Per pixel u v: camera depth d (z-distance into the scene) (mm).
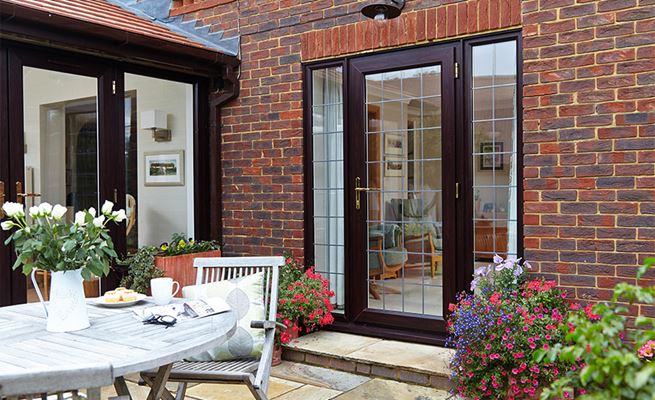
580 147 3557
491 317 3199
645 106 3359
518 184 3861
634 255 3396
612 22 3453
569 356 1421
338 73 4660
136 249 4801
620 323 1420
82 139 4328
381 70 4398
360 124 4523
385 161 4434
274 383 3746
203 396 3582
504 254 3936
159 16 5672
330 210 4734
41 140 4055
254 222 5062
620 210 3438
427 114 4238
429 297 4234
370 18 4246
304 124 4793
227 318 2379
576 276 3568
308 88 4785
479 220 4023
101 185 4457
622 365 1316
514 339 3084
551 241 3648
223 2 5199
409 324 4289
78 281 2223
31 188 3990
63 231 2221
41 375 1377
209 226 5289
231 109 5191
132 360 1777
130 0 5949
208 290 2902
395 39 4277
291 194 4840
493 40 3924
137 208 4773
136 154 4758
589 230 3527
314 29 4680
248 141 5086
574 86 3574
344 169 4586
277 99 4898
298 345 4207
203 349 1987
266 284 3014
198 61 4867
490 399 3199
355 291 4559
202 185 5246
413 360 3828
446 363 3746
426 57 4191
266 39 4949
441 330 4148
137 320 2357
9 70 3854
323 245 4777
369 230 4508
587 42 3531
